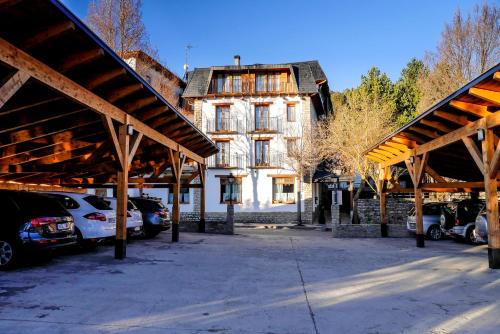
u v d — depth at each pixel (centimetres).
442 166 1591
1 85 495
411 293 604
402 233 1688
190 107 3584
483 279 716
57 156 1191
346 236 1686
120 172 899
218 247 1185
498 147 769
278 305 525
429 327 439
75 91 680
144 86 814
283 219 2866
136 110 932
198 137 1425
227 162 2955
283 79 2983
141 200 1453
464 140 893
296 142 2892
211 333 411
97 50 610
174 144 1330
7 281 634
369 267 849
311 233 2064
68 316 457
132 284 634
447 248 1249
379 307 521
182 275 720
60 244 782
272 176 2897
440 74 2930
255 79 3012
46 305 500
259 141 2973
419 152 1235
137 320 450
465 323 454
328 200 3775
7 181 1322
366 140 2358
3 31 509
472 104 805
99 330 412
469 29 2831
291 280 695
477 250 1195
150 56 2786
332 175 2811
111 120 833
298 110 2927
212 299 550
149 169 1623
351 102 2917
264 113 2981
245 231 2177
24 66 536
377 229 1695
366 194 3531
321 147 2664
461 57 2855
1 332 397
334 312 495
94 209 991
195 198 2944
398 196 2783
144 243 1241
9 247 727
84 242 947
